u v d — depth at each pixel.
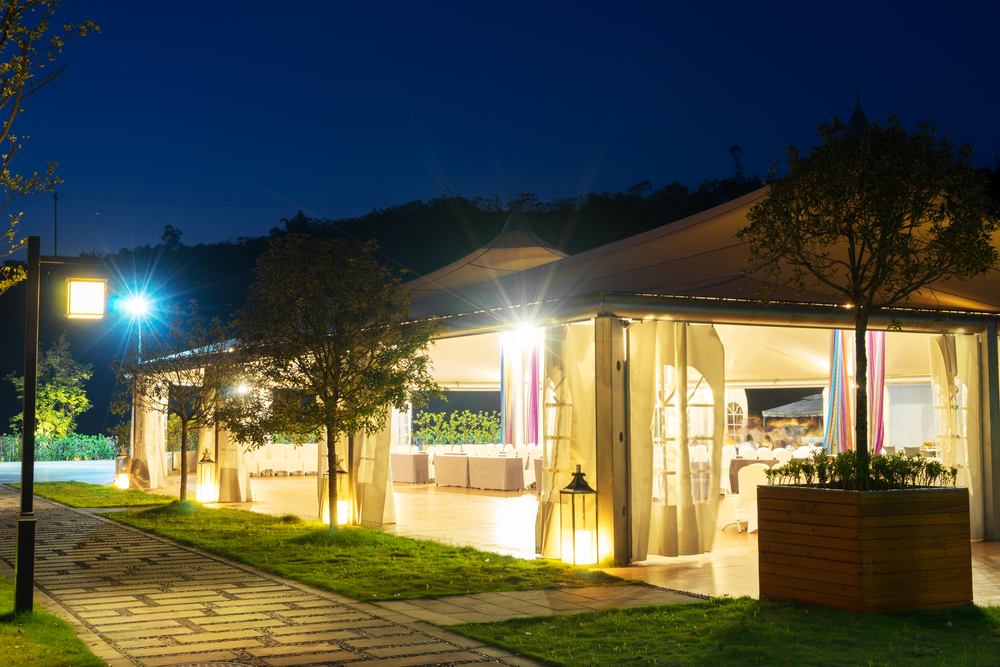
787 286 9.20
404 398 10.08
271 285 10.01
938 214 6.43
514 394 18.70
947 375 10.53
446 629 5.77
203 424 13.70
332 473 10.12
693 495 8.95
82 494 16.64
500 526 11.52
